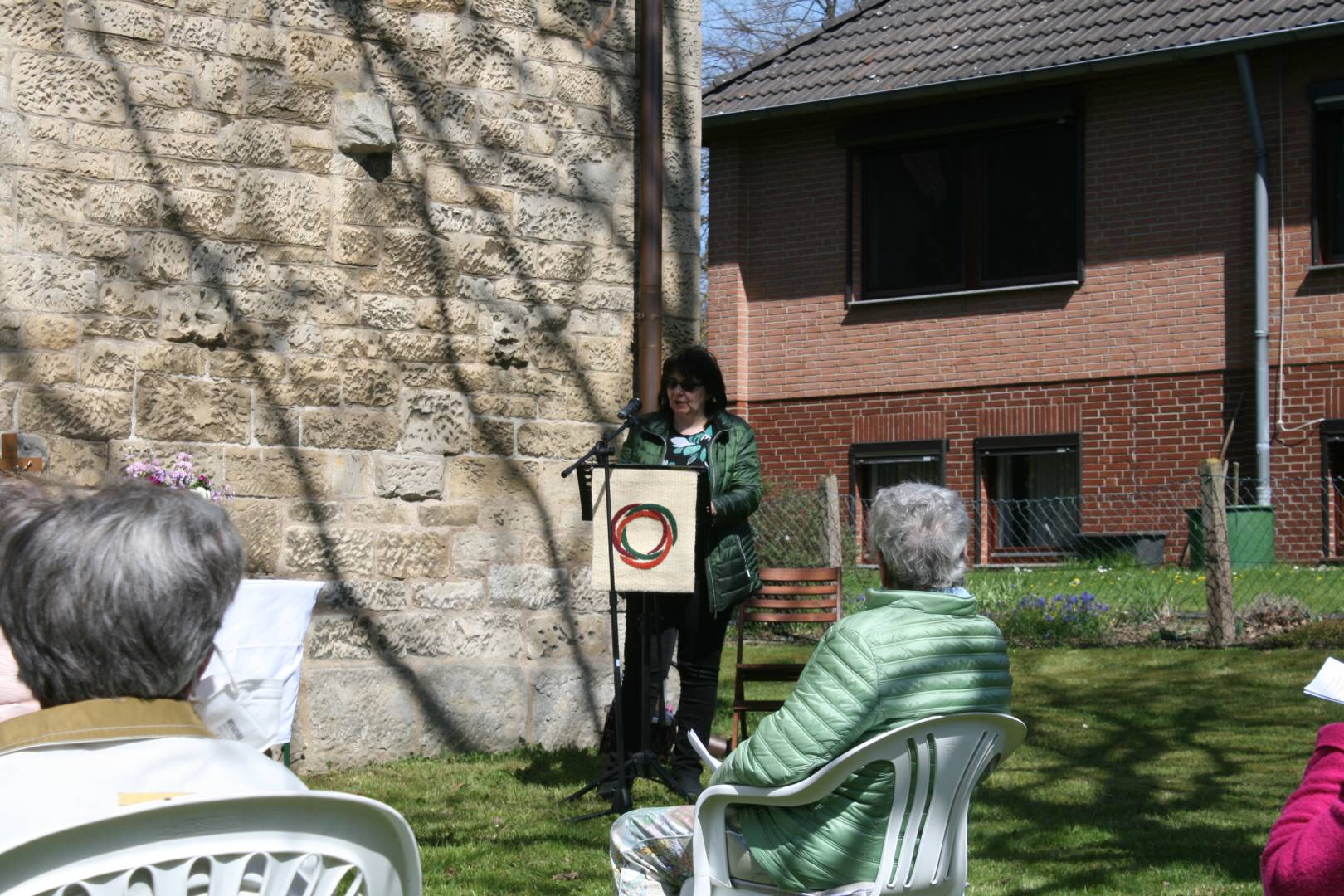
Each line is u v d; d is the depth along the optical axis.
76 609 1.85
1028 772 6.46
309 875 1.90
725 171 16.28
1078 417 14.57
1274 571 11.34
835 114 15.76
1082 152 14.66
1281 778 6.23
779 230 16.09
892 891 3.00
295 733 6.39
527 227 7.10
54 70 5.99
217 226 6.32
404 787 6.01
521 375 7.06
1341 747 2.24
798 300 15.96
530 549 7.05
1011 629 10.01
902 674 3.00
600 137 7.34
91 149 6.06
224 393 6.30
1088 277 14.60
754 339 16.19
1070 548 14.52
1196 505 13.95
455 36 6.94
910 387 15.37
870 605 3.21
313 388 6.52
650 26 7.37
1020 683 8.51
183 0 6.28
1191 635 9.57
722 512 5.68
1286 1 13.80
